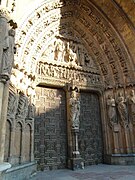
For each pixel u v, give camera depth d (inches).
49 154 414.6
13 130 310.5
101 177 309.4
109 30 540.7
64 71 486.6
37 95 444.1
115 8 512.4
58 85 465.4
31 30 413.7
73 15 532.1
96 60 554.3
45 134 423.5
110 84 530.0
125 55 530.3
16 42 345.7
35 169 362.0
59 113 458.6
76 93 478.0
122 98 501.7
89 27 550.9
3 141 221.9
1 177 203.5
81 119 486.3
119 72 531.2
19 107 345.1
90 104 516.1
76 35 553.9
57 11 480.7
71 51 515.8
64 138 444.8
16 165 306.7
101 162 480.7
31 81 406.3
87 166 441.1
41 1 421.7
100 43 555.5
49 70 464.8
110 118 492.7
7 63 236.5
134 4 482.6
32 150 368.5
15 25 272.7
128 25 514.3
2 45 236.4
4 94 234.7
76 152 417.4
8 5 264.5
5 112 231.0
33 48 424.8
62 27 523.2
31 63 414.9
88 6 522.0
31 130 377.4
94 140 486.9
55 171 386.0
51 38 494.0
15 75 338.0
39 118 428.1
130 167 417.7
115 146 471.8
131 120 488.7
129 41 526.6
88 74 525.3
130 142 473.1
